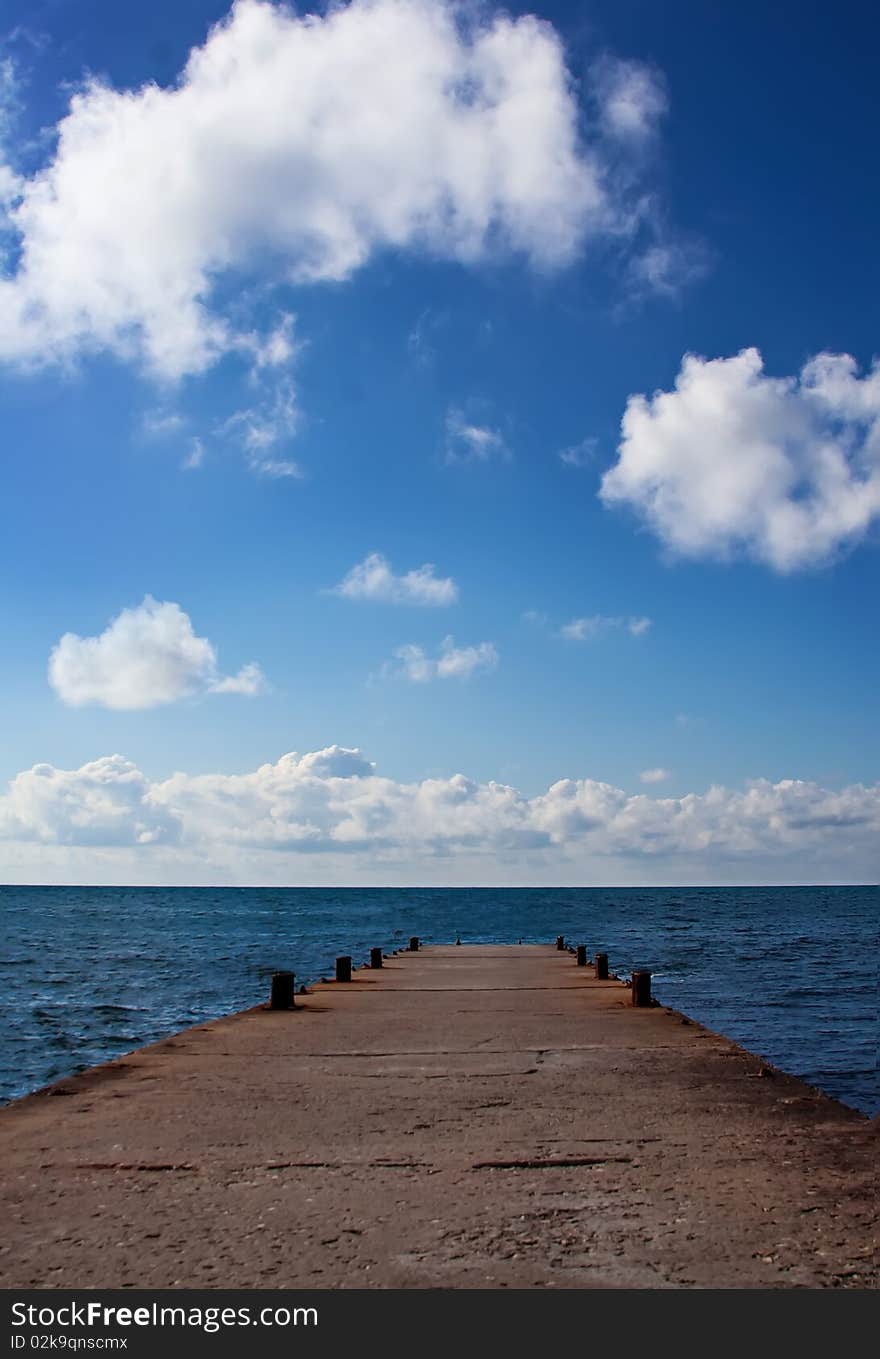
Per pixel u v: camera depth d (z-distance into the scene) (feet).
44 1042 71.41
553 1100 27.40
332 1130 24.07
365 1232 17.03
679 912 379.76
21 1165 21.06
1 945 189.67
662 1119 25.16
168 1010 90.12
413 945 106.01
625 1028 41.60
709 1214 17.89
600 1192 19.17
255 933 241.35
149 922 305.53
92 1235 16.92
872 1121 24.89
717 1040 38.22
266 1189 19.38
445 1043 37.58
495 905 484.74
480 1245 16.44
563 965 80.12
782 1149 22.25
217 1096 27.99
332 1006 50.26
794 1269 15.49
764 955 152.66
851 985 106.52
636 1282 15.02
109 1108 26.50
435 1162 21.26
